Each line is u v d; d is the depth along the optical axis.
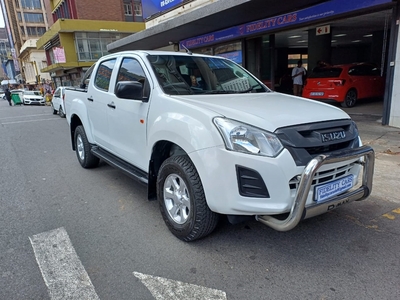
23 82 66.56
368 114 9.37
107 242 3.16
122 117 3.90
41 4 72.50
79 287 2.49
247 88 4.01
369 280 2.48
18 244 3.16
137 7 33.50
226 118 2.63
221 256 2.86
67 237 3.28
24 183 5.09
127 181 5.01
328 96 10.83
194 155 2.70
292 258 2.80
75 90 5.68
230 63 4.41
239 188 2.52
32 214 3.88
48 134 10.14
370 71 11.66
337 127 2.80
